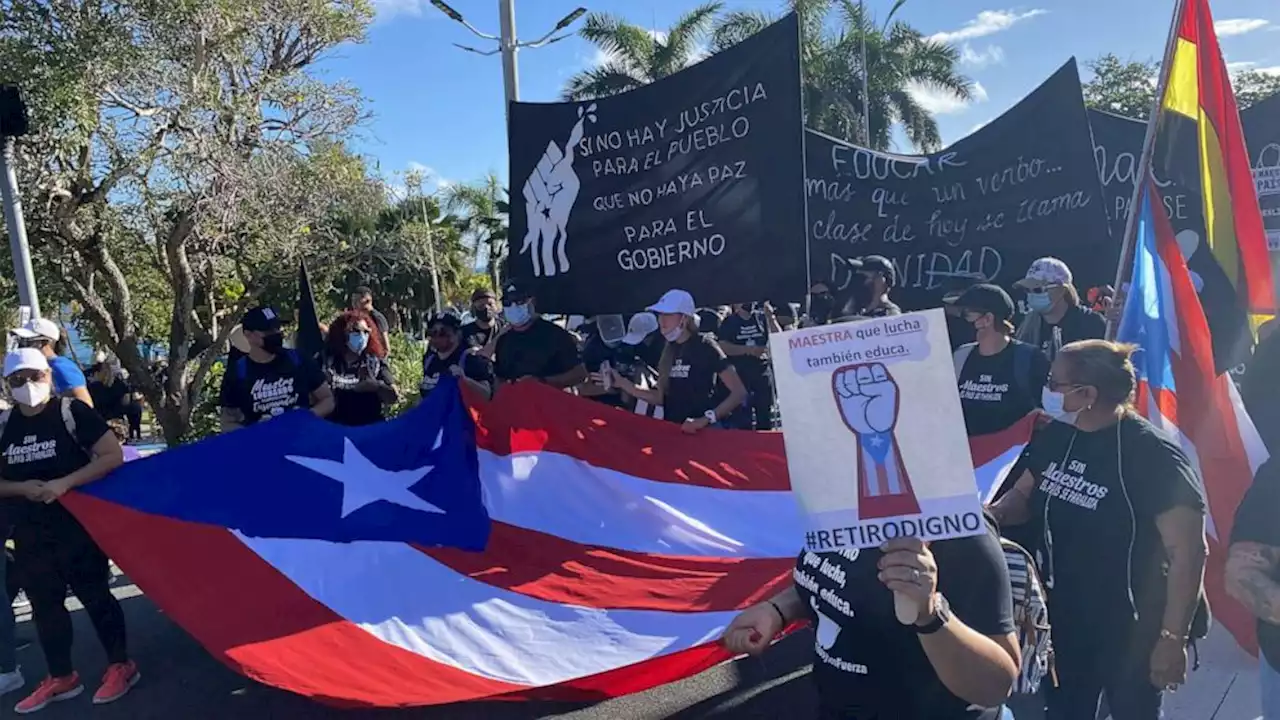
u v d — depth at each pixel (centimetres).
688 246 594
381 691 385
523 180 671
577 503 536
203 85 1358
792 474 189
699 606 455
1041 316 554
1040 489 324
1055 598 316
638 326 795
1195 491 291
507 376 660
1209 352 416
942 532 179
